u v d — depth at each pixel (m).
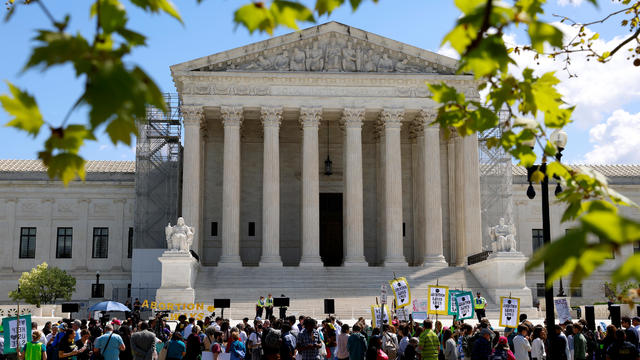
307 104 79.31
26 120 5.64
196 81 78.44
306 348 27.34
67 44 5.02
